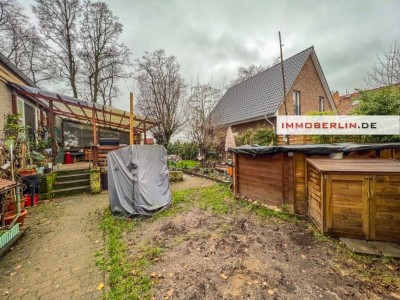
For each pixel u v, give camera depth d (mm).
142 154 5012
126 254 3098
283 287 2320
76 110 9172
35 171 5738
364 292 2209
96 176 6883
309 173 4117
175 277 2543
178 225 4117
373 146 4094
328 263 2730
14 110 6805
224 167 10562
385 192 3088
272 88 13461
